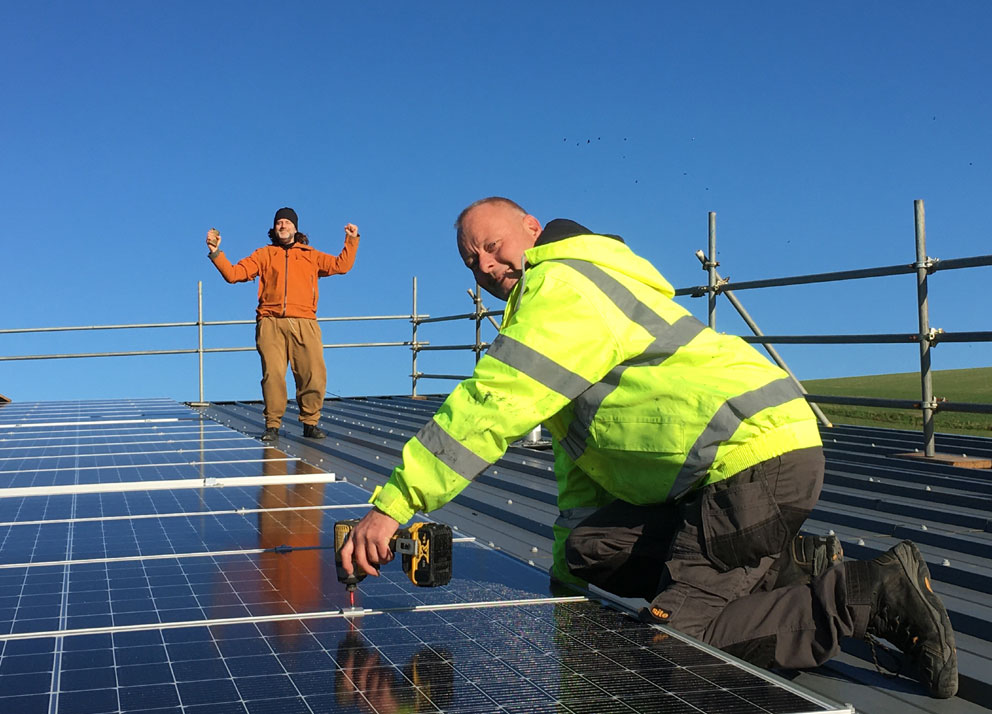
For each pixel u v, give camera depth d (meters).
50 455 5.91
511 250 2.60
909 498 4.39
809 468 2.28
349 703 1.63
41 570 2.67
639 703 1.66
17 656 1.87
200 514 3.62
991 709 2.05
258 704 1.62
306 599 2.37
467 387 2.25
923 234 6.01
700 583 2.26
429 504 2.25
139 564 2.74
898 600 2.12
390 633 2.08
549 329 2.22
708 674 1.82
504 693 1.70
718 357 2.34
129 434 7.67
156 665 1.82
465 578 2.72
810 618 2.16
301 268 8.12
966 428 8.71
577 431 2.48
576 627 2.15
